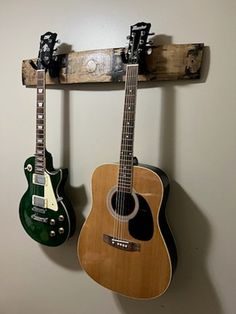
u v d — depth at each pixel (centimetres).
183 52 102
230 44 98
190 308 113
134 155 117
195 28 102
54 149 134
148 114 113
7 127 143
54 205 123
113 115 120
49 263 142
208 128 104
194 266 111
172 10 105
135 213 102
